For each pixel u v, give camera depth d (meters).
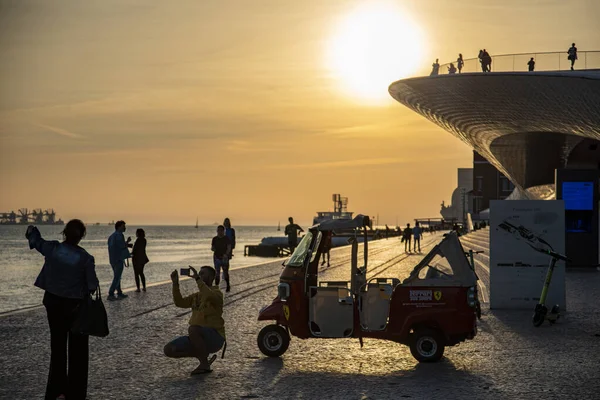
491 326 12.94
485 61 46.84
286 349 9.86
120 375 8.61
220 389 7.89
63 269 7.11
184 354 8.68
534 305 15.30
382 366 9.25
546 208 15.29
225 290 19.44
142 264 19.17
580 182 27.72
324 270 27.73
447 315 9.48
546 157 58.25
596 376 8.57
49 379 7.13
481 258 34.16
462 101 50.88
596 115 42.22
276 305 9.88
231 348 10.52
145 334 11.76
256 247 97.50
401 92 55.06
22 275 54.56
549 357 9.84
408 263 32.59
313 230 10.02
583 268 27.94
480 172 118.75
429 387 8.01
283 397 7.54
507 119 51.19
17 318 13.77
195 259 77.12
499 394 7.66
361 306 9.73
